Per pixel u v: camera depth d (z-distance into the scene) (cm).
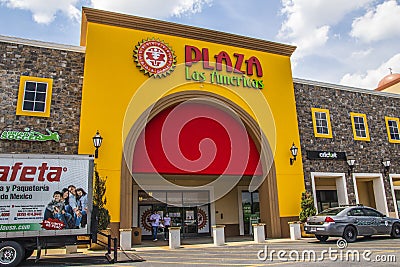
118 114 1384
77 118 1350
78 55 1426
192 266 827
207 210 1859
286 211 1577
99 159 1312
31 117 1297
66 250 1133
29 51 1359
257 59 1720
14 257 865
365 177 1847
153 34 1538
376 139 1922
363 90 1973
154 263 897
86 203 943
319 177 1762
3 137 1239
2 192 870
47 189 911
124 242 1205
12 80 1310
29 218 883
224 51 1659
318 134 1767
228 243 1402
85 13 1440
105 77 1405
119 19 1482
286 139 1670
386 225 1333
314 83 1841
